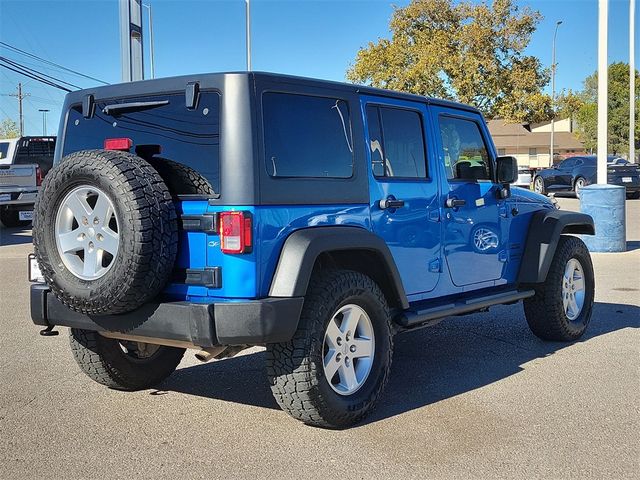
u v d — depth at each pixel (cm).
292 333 414
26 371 594
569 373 577
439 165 559
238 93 418
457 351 657
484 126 628
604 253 1278
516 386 544
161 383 561
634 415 476
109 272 403
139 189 398
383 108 516
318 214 449
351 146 480
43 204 425
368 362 472
